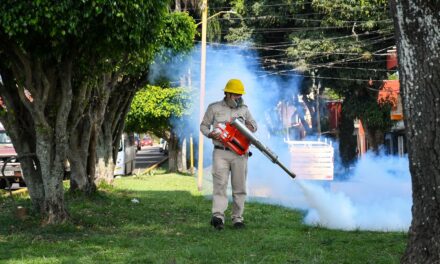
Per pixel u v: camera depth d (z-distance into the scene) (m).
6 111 10.18
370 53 28.91
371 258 6.70
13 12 7.73
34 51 8.86
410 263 5.21
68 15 7.86
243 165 9.20
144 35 9.12
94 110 14.37
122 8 8.20
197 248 7.27
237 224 9.20
